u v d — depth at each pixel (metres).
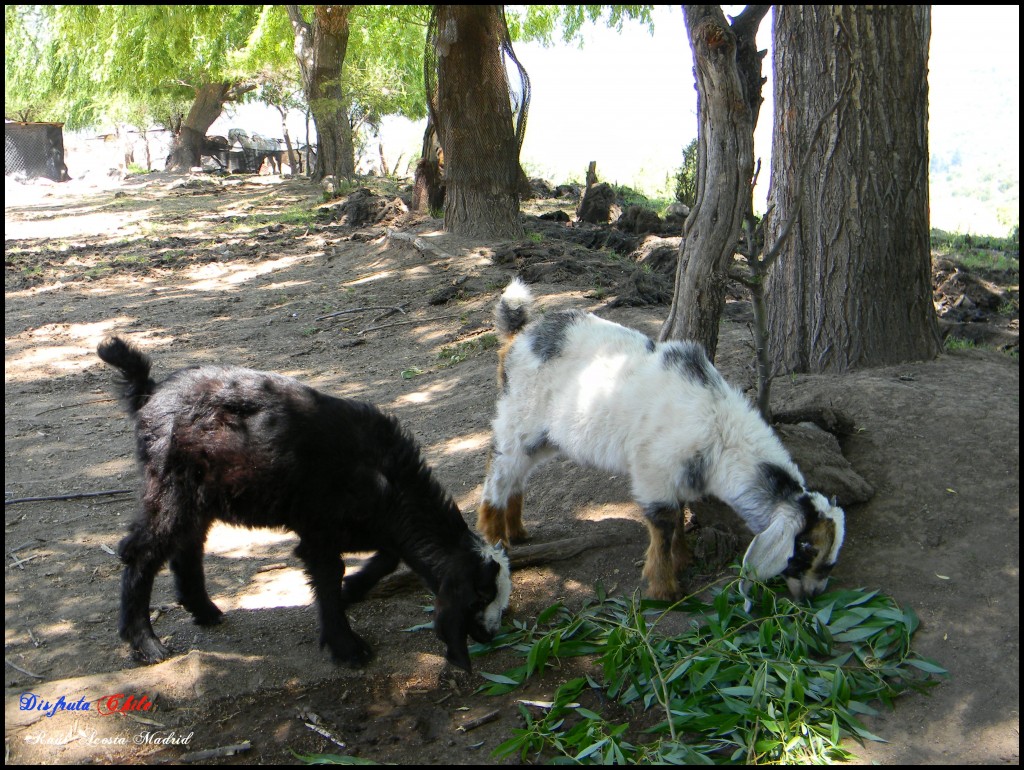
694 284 1.79
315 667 1.48
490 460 1.77
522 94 4.43
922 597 1.52
